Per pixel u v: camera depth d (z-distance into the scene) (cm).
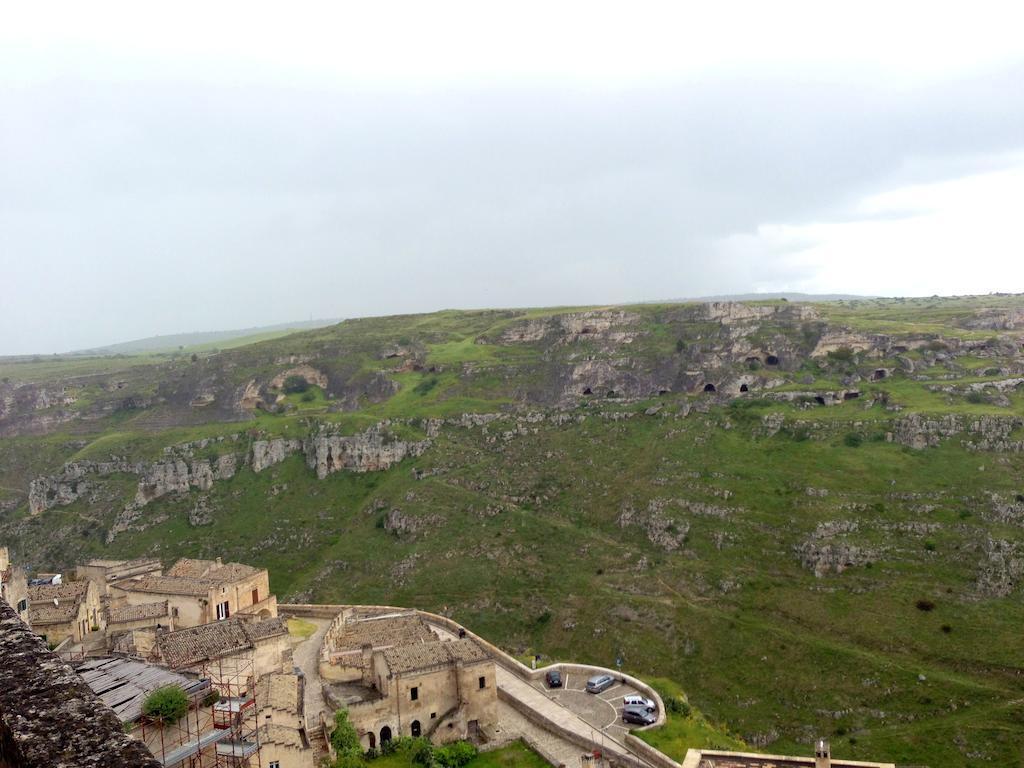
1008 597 9544
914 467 12381
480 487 16125
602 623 11256
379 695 5962
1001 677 8550
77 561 16762
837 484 12444
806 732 8500
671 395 17900
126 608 7494
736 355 18188
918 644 9288
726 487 13350
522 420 18325
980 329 19088
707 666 9881
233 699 4384
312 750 4703
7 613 1549
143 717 3588
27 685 1216
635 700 6169
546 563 13250
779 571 11225
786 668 9488
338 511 16988
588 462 15950
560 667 7138
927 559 10506
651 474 14588
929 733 8056
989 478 11588
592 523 14112
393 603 13200
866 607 10069
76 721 1113
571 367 19575
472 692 6038
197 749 3488
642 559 12512
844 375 16588
